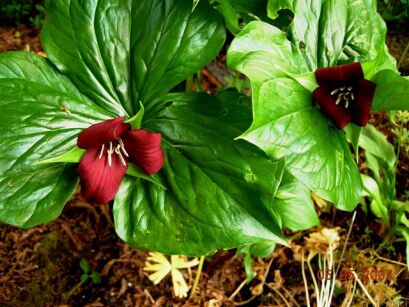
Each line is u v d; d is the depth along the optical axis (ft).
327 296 1.07
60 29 0.96
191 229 0.86
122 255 1.28
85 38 0.97
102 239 1.31
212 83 1.69
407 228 1.25
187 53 0.94
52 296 1.19
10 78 0.93
